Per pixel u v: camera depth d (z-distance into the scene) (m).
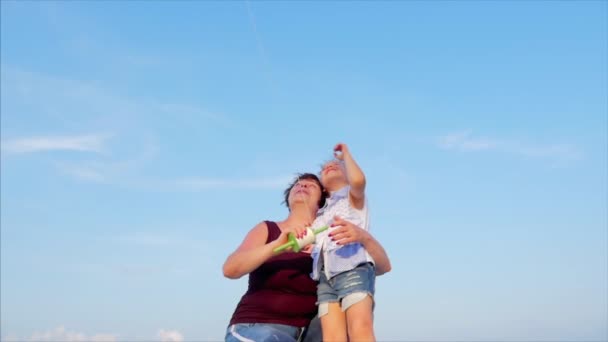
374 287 3.08
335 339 3.01
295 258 3.20
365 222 3.24
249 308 3.11
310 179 3.51
